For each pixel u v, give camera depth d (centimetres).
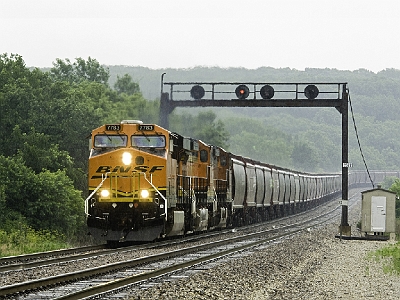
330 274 6456
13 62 17338
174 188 9062
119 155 8606
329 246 10006
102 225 8562
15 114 15162
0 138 14775
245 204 15312
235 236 11388
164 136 8738
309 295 5009
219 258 7325
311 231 12862
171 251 7444
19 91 15538
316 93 12925
